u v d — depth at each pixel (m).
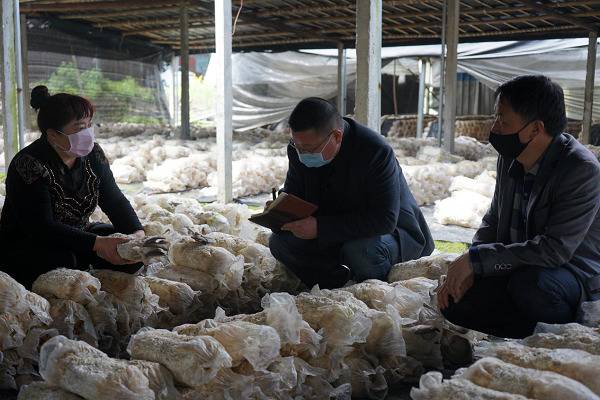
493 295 3.11
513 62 20.11
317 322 2.94
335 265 4.14
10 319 2.95
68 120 3.50
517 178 3.20
